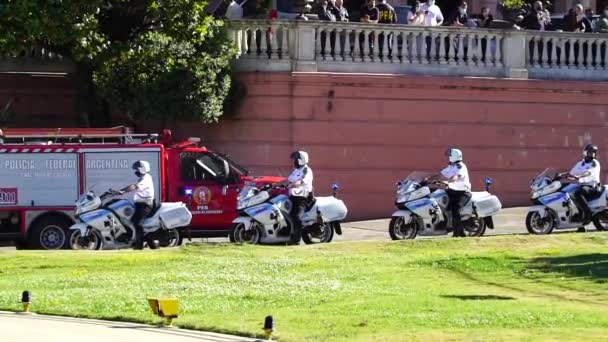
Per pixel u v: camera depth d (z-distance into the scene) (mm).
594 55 87625
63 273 54938
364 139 82875
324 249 63156
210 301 45906
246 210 69188
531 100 85812
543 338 37750
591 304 45594
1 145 69500
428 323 40469
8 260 58344
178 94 79062
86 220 66750
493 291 48688
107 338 38406
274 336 38406
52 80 85938
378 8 85188
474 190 84812
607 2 106375
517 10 93812
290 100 81875
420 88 83625
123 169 70125
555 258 57750
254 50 82188
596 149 74125
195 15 78250
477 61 85062
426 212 70625
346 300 45812
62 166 69625
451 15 92000
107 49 77812
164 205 67562
